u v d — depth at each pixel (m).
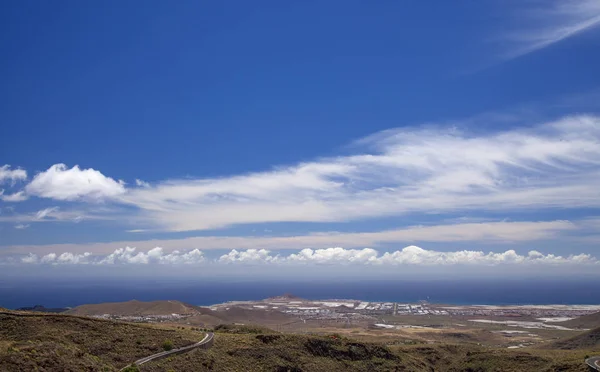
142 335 121.00
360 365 148.38
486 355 169.25
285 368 129.25
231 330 172.75
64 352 82.94
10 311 122.69
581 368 130.12
